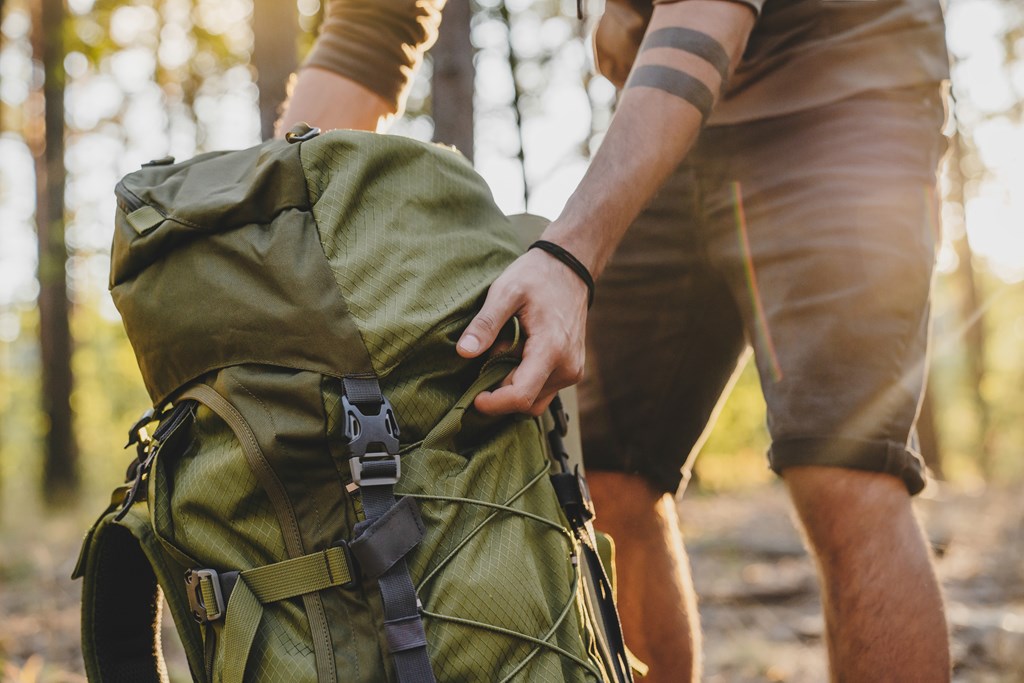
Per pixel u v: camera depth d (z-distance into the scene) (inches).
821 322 53.8
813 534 54.3
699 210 60.8
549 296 42.3
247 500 38.6
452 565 38.3
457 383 41.5
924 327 55.7
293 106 61.0
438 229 43.4
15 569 180.1
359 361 38.4
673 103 48.3
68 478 423.5
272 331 38.9
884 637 51.0
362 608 37.5
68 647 120.3
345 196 40.9
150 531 40.4
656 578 64.4
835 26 56.1
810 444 53.0
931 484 58.2
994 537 197.2
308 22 140.2
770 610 149.4
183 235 40.9
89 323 629.3
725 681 107.4
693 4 50.3
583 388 66.1
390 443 37.7
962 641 109.7
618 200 46.0
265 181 40.8
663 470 65.8
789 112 56.4
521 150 276.8
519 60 380.5
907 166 54.9
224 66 313.6
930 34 57.9
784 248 55.5
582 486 46.6
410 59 62.7
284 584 37.8
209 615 38.1
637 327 64.6
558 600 41.1
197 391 40.3
